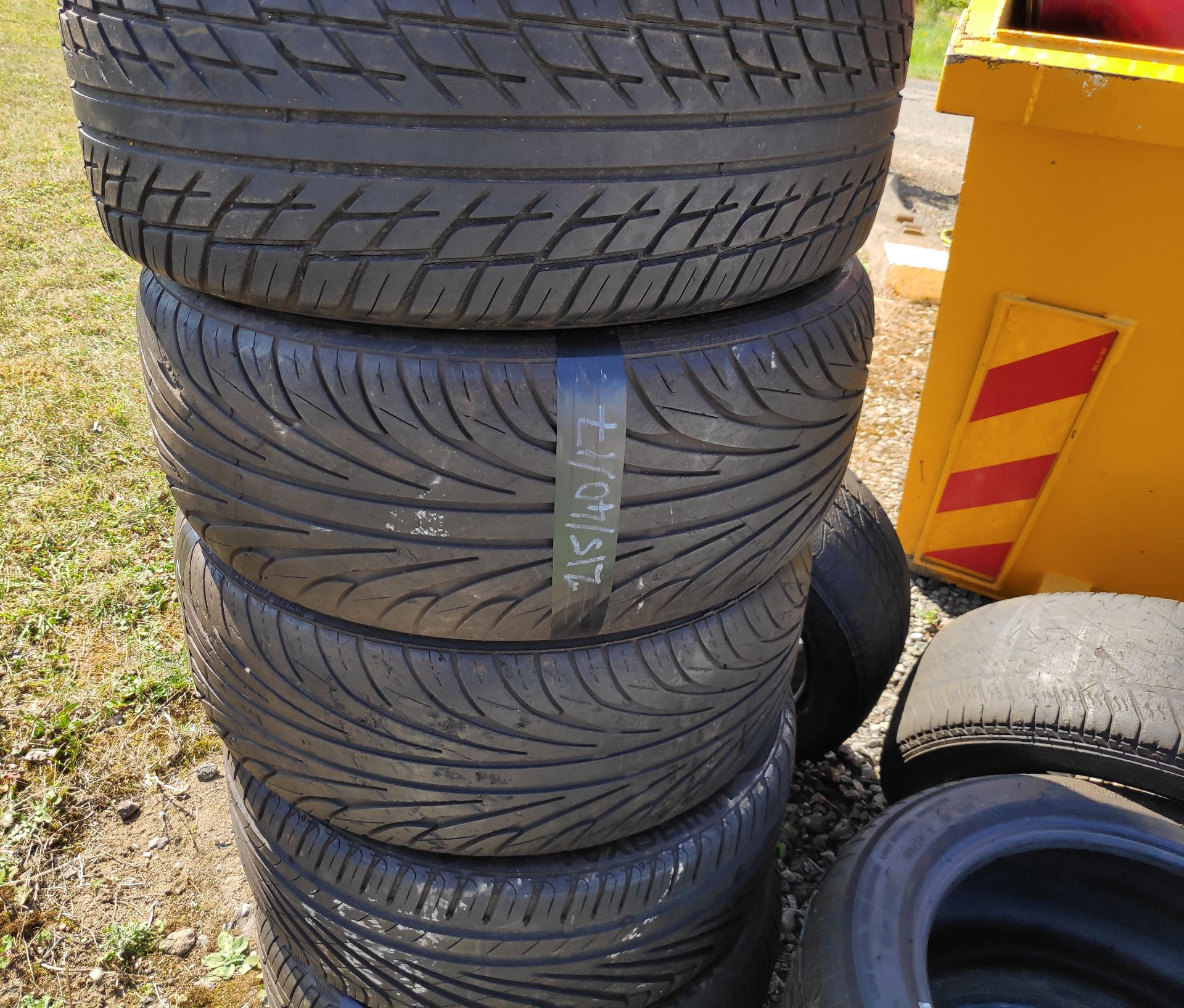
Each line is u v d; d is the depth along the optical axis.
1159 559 2.88
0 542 3.38
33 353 4.64
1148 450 2.69
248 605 1.44
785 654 1.68
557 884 1.54
